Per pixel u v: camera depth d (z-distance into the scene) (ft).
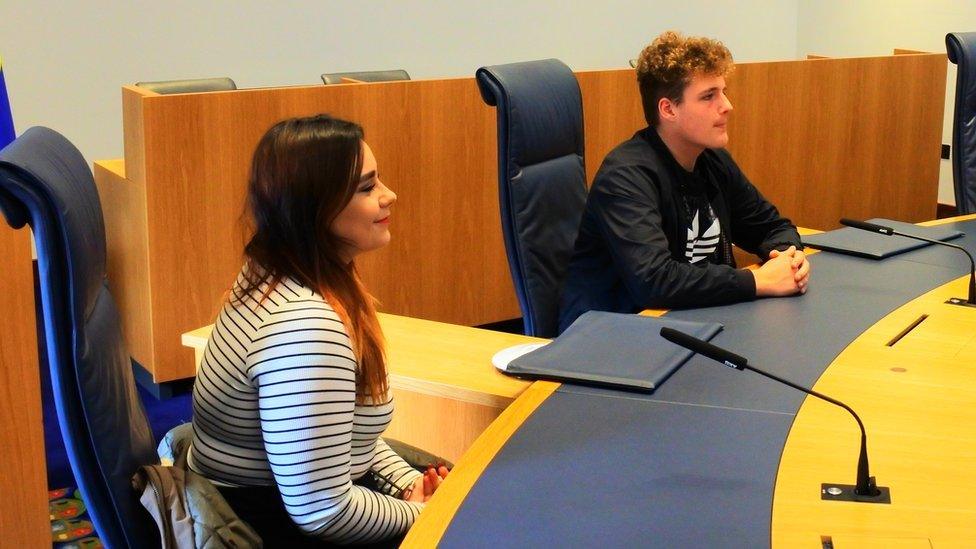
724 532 3.90
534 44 20.40
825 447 4.63
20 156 4.11
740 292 6.89
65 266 4.18
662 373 5.45
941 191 19.80
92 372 4.32
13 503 7.12
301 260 4.95
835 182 15.05
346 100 11.48
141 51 16.70
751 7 22.45
